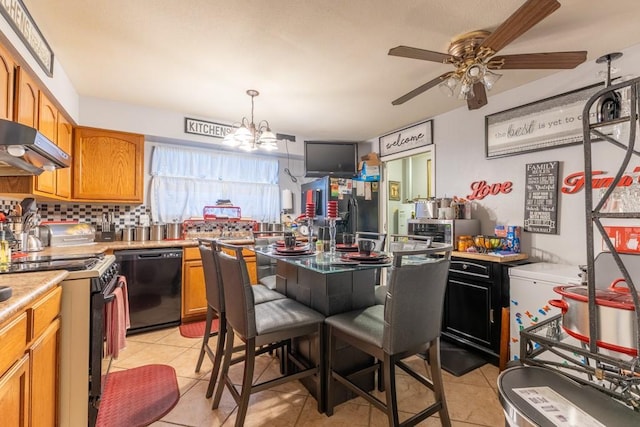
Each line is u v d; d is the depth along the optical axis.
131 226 3.44
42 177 2.25
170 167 3.73
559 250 2.38
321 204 4.09
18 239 2.27
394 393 1.34
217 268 1.90
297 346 2.09
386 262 1.60
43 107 2.13
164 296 3.04
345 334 1.58
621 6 1.63
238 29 1.86
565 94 2.35
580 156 2.28
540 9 1.33
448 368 2.25
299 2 1.63
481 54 1.75
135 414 1.69
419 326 1.40
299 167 4.76
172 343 2.69
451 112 3.26
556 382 0.84
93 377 1.51
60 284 1.46
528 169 2.58
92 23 1.81
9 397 0.93
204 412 1.72
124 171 3.17
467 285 2.55
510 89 2.72
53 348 1.35
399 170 4.87
